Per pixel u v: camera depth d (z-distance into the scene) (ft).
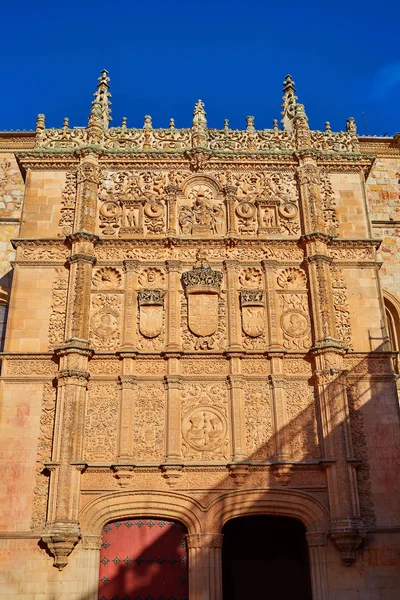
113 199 91.45
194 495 75.51
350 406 80.43
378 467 77.66
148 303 83.92
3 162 113.19
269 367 82.17
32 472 75.51
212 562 73.10
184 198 92.17
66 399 76.84
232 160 94.17
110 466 75.41
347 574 72.84
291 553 85.15
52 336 82.58
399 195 112.78
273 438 78.69
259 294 85.51
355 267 88.48
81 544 72.84
